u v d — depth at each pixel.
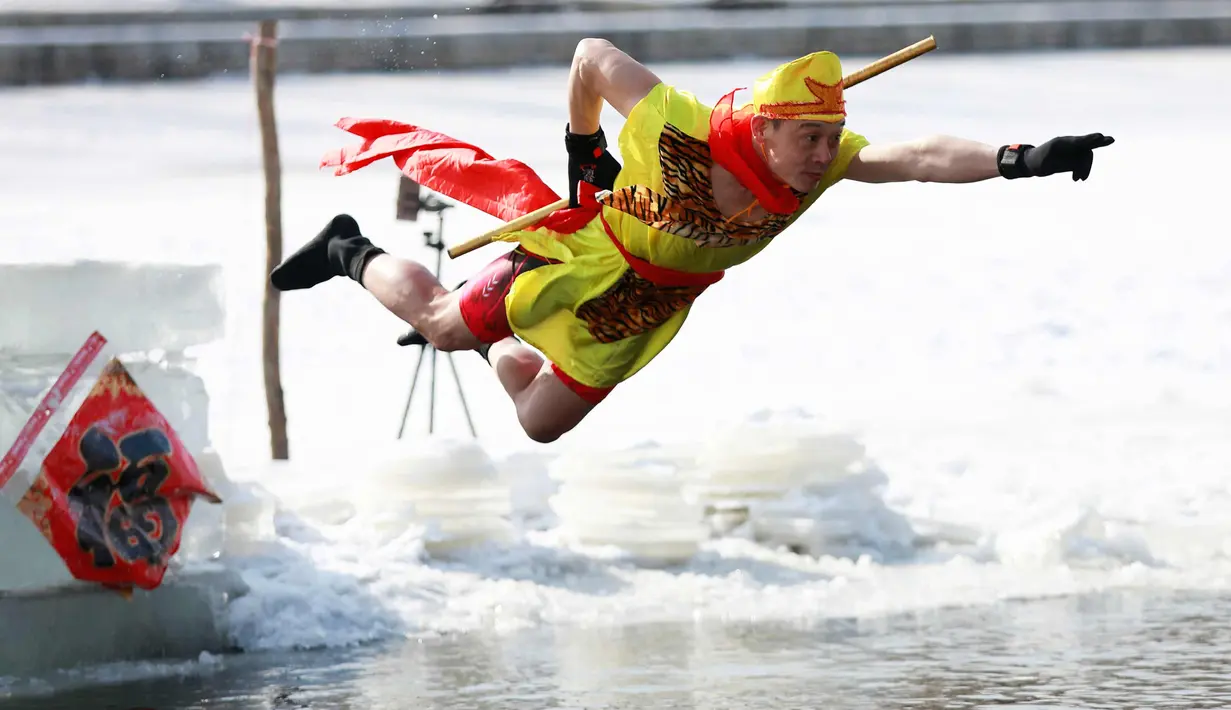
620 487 24.31
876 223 64.50
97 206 61.66
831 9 124.31
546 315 14.53
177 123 84.81
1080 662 18.75
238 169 70.62
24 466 18.69
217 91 97.25
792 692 17.48
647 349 14.76
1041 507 26.61
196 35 105.62
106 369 19.00
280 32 106.38
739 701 17.12
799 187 13.16
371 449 31.00
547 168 68.69
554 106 89.75
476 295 14.73
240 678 18.47
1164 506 26.95
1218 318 47.16
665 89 13.52
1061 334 46.06
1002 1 125.50
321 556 22.23
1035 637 20.06
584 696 17.42
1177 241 58.72
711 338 45.72
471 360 41.38
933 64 108.56
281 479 26.72
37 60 102.88
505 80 102.62
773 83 12.91
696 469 26.14
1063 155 12.10
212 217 59.41
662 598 22.23
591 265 14.31
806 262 56.69
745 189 13.43
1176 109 89.12
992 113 87.25
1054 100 92.25
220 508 20.77
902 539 25.20
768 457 25.53
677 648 19.66
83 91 97.81
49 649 18.77
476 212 60.88
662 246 13.84
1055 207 66.62
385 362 41.03
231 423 34.22
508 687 17.88
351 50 107.88
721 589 22.73
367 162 15.08
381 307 47.66
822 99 12.83
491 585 22.39
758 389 39.31
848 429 26.28
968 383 40.19
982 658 18.97
